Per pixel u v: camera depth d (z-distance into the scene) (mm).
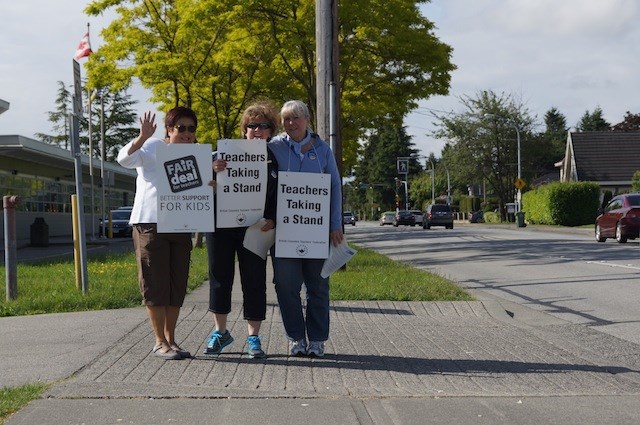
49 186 45312
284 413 5242
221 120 26812
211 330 8375
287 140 6961
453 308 10734
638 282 14539
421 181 123500
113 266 16922
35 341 7742
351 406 5422
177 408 5316
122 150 6688
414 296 11555
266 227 6812
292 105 6875
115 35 23156
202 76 24359
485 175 71938
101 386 5816
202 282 13703
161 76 22797
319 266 6973
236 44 22453
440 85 24109
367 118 26297
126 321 8922
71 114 11258
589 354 7574
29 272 15805
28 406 5309
